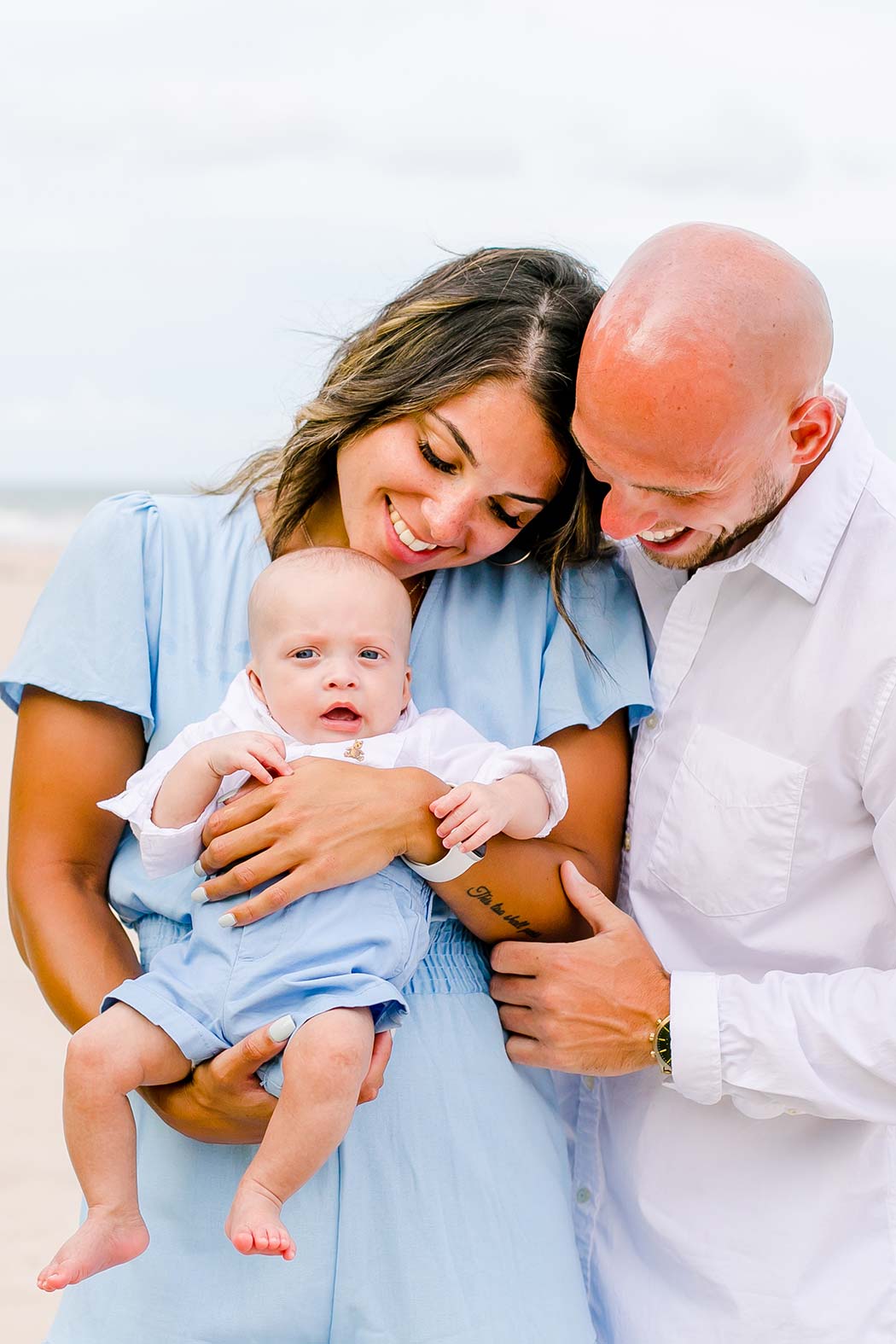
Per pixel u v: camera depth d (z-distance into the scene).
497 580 2.54
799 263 2.16
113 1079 1.99
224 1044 2.05
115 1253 1.92
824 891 2.33
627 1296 2.42
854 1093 2.21
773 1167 2.35
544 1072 2.42
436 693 2.45
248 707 2.30
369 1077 2.00
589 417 2.08
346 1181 2.07
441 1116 2.14
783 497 2.23
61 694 2.27
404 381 2.26
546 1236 2.16
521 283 2.34
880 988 2.20
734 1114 2.38
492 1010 2.33
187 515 2.49
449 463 2.26
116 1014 2.05
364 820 2.13
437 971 2.28
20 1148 5.04
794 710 2.27
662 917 2.47
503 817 2.16
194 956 2.14
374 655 2.31
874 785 2.21
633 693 2.45
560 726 2.42
